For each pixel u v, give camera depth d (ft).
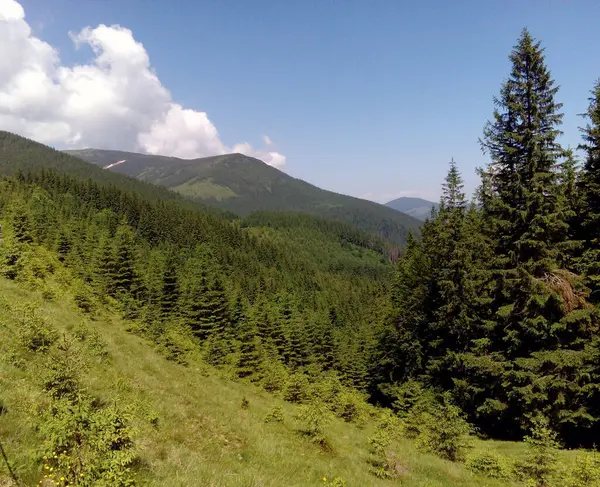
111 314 115.03
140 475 23.98
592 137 59.67
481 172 69.31
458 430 51.44
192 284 168.04
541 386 53.93
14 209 150.92
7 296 61.82
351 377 122.11
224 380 89.40
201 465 29.25
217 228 600.80
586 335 57.26
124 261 164.45
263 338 143.54
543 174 59.00
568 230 63.36
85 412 21.70
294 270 570.05
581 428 57.47
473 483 40.91
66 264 165.89
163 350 87.61
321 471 37.70
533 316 58.80
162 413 39.81
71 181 529.86
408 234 120.57
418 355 89.25
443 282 78.38
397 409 89.10
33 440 22.49
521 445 54.44
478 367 63.98
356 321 261.24
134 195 569.23
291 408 77.10
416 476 42.47
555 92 60.59
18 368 33.50
